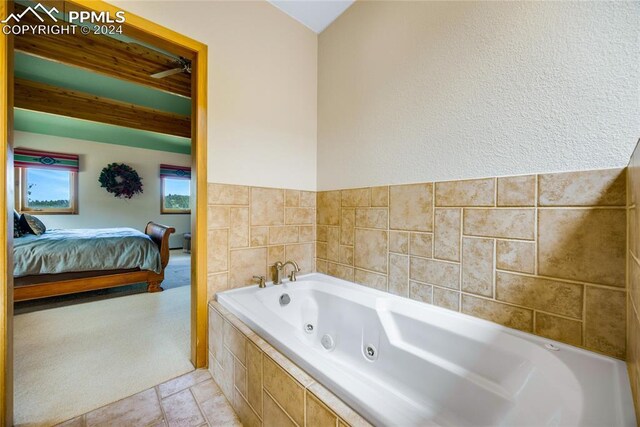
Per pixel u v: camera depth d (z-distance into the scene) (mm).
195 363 1558
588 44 907
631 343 742
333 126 1983
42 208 4840
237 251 1704
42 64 2754
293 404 828
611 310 863
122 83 3180
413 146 1446
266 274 1842
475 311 1190
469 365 1067
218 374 1398
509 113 1089
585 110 914
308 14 1951
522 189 1054
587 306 910
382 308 1403
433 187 1352
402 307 1356
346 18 1891
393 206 1549
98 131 4895
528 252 1039
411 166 1456
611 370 812
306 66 2078
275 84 1886
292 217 1985
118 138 5258
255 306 1345
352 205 1816
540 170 1011
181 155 6344
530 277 1035
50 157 4805
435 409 1087
